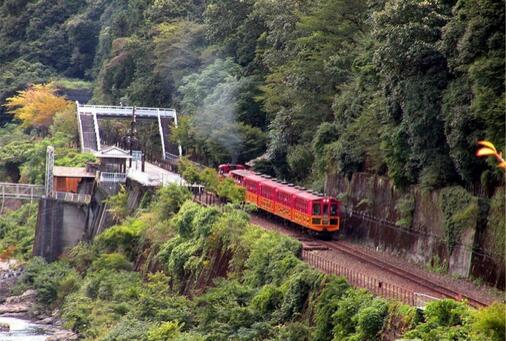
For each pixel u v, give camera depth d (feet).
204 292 328.29
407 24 301.02
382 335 234.99
